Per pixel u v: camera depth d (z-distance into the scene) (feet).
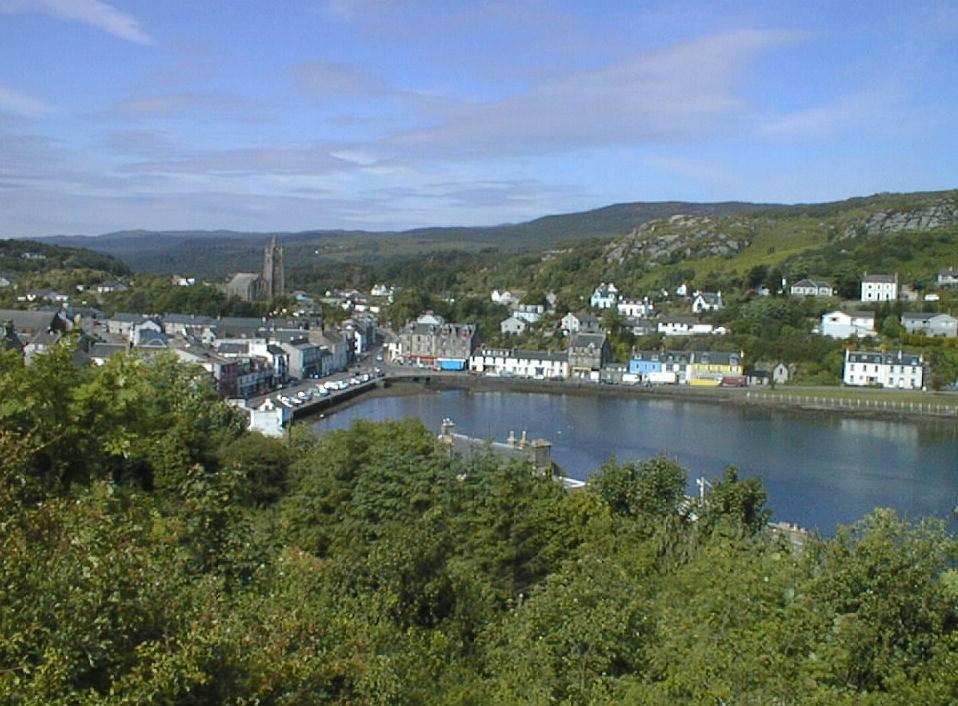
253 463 190.49
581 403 545.03
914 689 81.25
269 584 83.97
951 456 376.68
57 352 104.63
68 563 52.90
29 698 45.11
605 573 105.50
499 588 141.49
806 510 285.02
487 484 170.50
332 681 70.03
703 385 611.88
